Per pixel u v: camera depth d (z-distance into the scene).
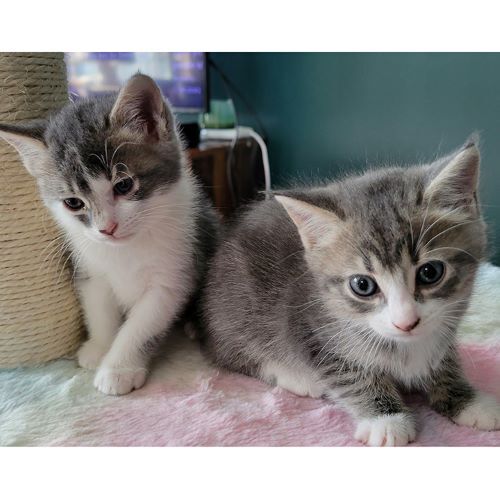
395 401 0.24
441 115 0.47
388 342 0.23
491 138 0.45
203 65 0.53
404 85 0.49
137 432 0.23
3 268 0.28
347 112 0.53
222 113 0.57
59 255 0.30
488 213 0.45
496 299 0.34
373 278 0.22
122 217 0.26
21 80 0.27
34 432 0.23
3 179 0.27
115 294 0.30
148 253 0.28
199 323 0.31
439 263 0.21
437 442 0.22
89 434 0.23
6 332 0.29
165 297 0.29
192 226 0.30
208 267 0.30
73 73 0.50
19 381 0.28
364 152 0.53
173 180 0.28
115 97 0.28
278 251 0.27
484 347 0.29
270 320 0.27
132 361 0.28
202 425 0.24
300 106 0.56
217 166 0.53
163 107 0.27
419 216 0.22
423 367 0.24
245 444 0.23
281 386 0.27
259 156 0.59
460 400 0.24
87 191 0.26
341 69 0.52
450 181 0.22
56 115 0.28
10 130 0.26
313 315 0.24
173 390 0.27
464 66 0.45
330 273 0.23
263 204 0.31
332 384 0.25
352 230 0.22
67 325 0.31
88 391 0.27
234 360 0.29
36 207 0.28
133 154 0.27
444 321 0.23
